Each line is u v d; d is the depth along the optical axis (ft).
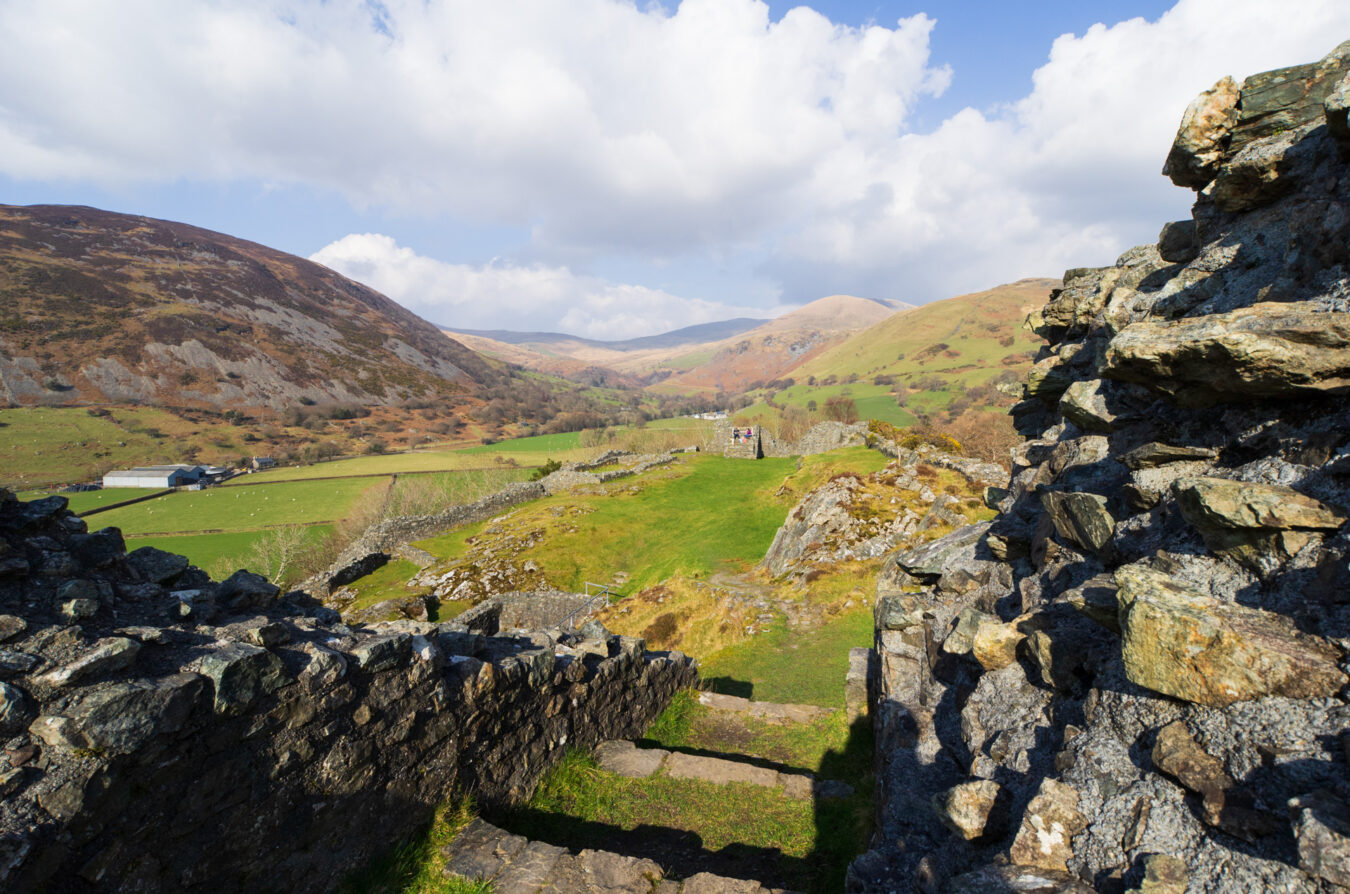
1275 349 12.16
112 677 13.25
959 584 26.30
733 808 24.86
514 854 19.54
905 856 15.25
